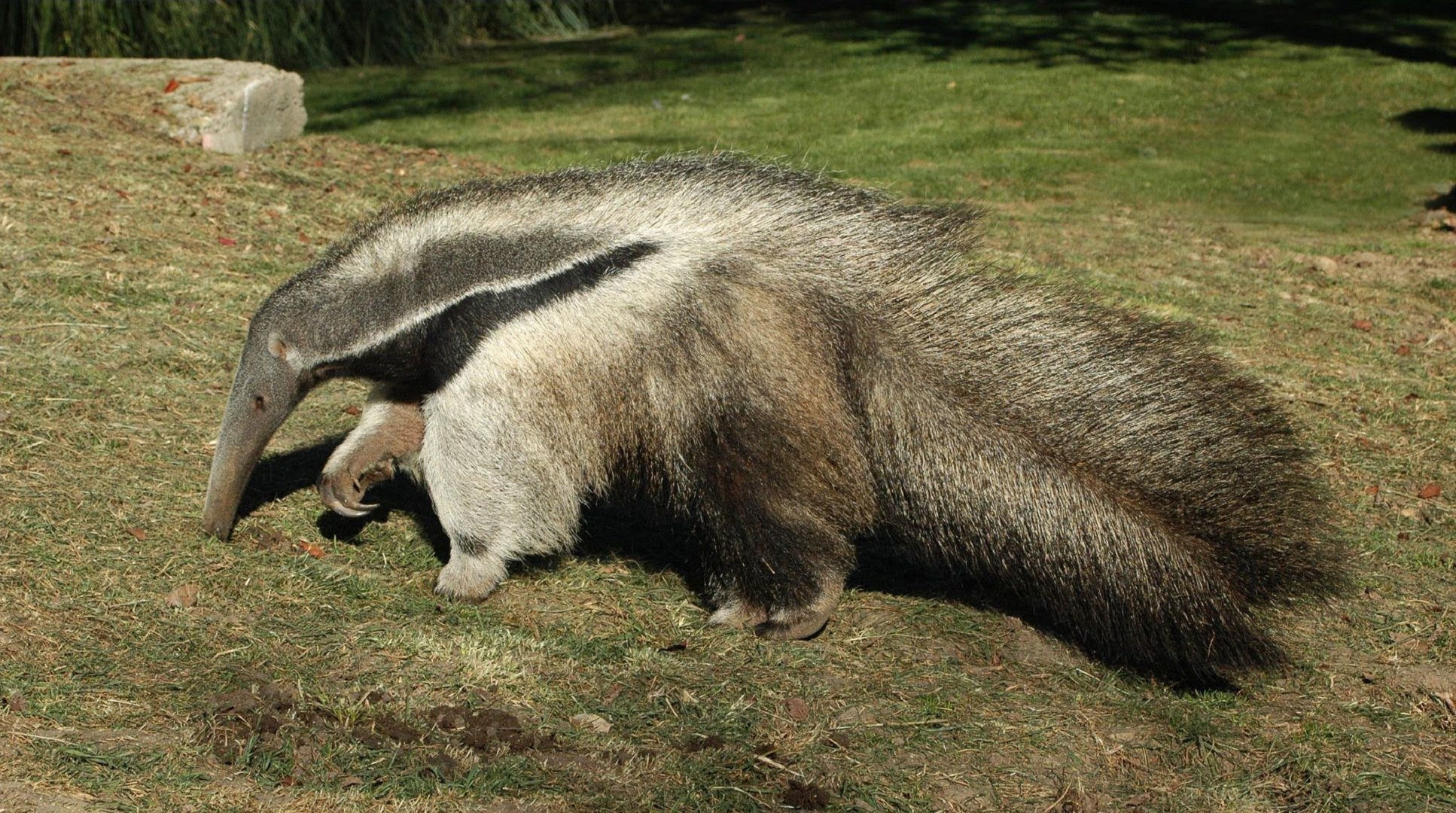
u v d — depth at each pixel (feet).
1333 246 37.70
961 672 14.71
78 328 21.98
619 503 17.34
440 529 17.60
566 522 15.26
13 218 26.17
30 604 14.10
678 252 14.12
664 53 74.38
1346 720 14.05
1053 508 14.34
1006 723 13.67
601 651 14.48
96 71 37.83
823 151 50.44
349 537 17.11
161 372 21.09
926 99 61.21
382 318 14.56
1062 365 14.71
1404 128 57.31
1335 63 69.77
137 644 13.62
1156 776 12.98
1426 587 17.20
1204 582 13.82
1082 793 12.47
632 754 12.48
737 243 14.35
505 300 14.11
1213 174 48.60
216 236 27.94
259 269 26.45
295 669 13.44
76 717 12.16
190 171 32.14
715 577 15.99
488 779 11.76
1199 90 63.87
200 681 13.03
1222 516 13.93
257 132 37.37
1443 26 79.30
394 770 11.76
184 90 36.63
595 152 48.06
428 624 14.79
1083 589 14.40
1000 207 41.83
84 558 15.25
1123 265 33.60
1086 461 14.34
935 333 14.74
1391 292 32.37
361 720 12.53
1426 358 27.14
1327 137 55.67
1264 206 43.96
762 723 13.29
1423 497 20.13
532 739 12.50
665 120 56.08
